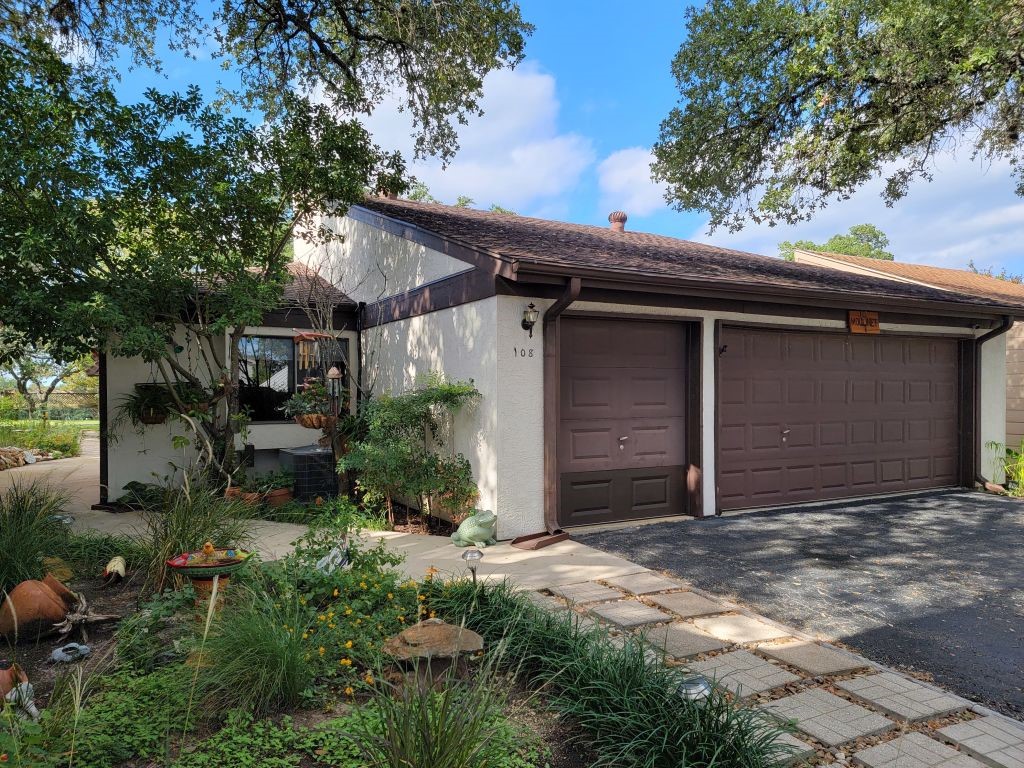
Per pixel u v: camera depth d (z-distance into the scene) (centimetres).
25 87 675
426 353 834
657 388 789
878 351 973
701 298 789
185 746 264
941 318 1009
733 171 1094
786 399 887
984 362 1055
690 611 457
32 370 1956
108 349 793
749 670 361
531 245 754
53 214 680
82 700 287
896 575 559
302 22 1034
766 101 1010
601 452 754
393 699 255
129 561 527
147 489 902
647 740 262
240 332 853
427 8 1010
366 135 901
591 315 730
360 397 1030
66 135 704
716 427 806
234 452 898
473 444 716
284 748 264
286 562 440
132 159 751
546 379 697
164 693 300
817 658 379
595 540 680
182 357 966
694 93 1034
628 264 710
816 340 912
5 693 287
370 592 418
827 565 588
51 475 1262
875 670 369
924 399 1021
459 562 589
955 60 810
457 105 1163
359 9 1074
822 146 999
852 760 275
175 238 817
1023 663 388
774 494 877
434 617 385
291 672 304
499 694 301
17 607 385
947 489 1027
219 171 796
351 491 901
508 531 677
